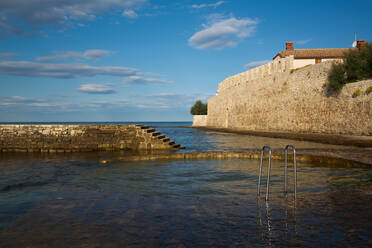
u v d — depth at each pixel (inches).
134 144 753.0
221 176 351.6
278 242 153.4
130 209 217.2
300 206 217.5
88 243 157.3
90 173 387.9
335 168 386.3
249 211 207.8
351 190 264.4
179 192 273.1
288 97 1243.8
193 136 1323.8
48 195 270.4
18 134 779.4
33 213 210.7
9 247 154.3
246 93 1717.5
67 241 160.4
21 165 494.6
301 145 695.1
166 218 195.0
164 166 432.8
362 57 895.7
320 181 305.1
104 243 156.9
